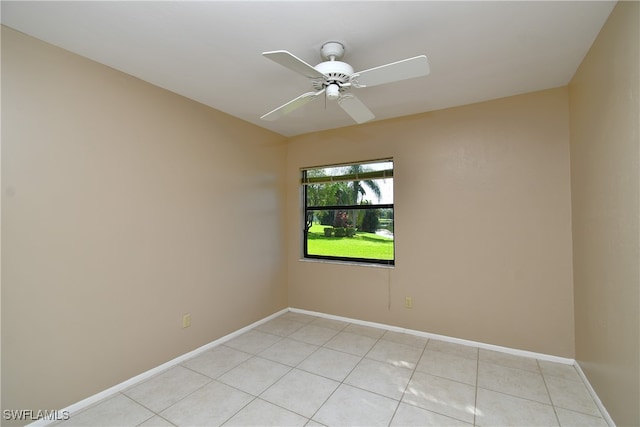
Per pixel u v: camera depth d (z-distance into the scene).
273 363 2.56
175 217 2.59
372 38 1.82
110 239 2.14
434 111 3.06
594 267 1.98
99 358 2.07
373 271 3.39
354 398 2.07
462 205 2.92
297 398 2.07
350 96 1.96
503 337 2.74
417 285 3.13
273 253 3.73
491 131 2.80
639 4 1.34
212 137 2.94
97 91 2.08
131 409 1.96
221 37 1.81
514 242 2.70
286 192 3.99
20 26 1.69
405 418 1.86
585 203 2.13
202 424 1.82
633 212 1.44
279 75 2.30
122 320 2.20
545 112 2.58
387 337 3.10
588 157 2.04
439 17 1.63
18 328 1.71
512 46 1.92
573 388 2.16
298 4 1.52
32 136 1.78
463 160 2.92
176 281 2.59
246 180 3.34
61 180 1.89
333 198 3.79
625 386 1.55
